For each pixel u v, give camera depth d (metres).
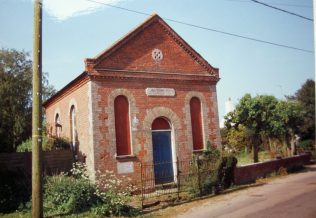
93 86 17.08
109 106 17.38
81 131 18.09
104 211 12.87
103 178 16.50
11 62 31.33
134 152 17.73
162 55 19.53
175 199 15.37
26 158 16.28
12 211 13.92
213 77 21.19
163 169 18.67
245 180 19.39
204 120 20.50
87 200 13.62
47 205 13.69
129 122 17.97
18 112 29.83
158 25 19.67
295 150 29.02
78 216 12.66
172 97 19.50
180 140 19.34
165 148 19.03
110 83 17.59
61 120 21.80
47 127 24.42
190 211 13.19
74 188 13.80
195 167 16.78
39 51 11.12
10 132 28.19
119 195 13.77
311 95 40.44
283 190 16.02
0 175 14.97
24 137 29.39
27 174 16.02
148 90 18.70
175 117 19.39
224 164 17.86
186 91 20.11
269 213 11.48
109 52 17.69
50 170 16.77
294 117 27.36
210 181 16.45
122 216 12.84
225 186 17.73
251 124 25.89
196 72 20.66
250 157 31.69
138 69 18.52
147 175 17.83
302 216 10.62
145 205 14.29
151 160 18.16
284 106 26.77
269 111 25.39
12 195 14.44
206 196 15.92
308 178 19.72
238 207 13.05
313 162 28.58
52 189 14.05
